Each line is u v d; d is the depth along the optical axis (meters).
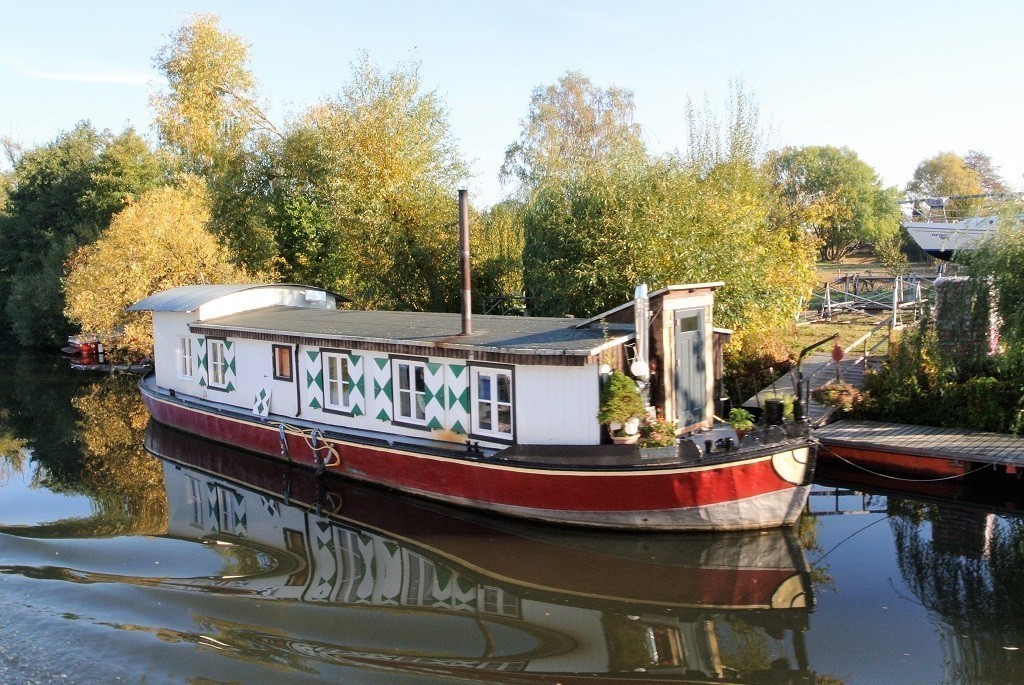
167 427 20.05
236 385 17.62
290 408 16.25
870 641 8.24
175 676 7.73
